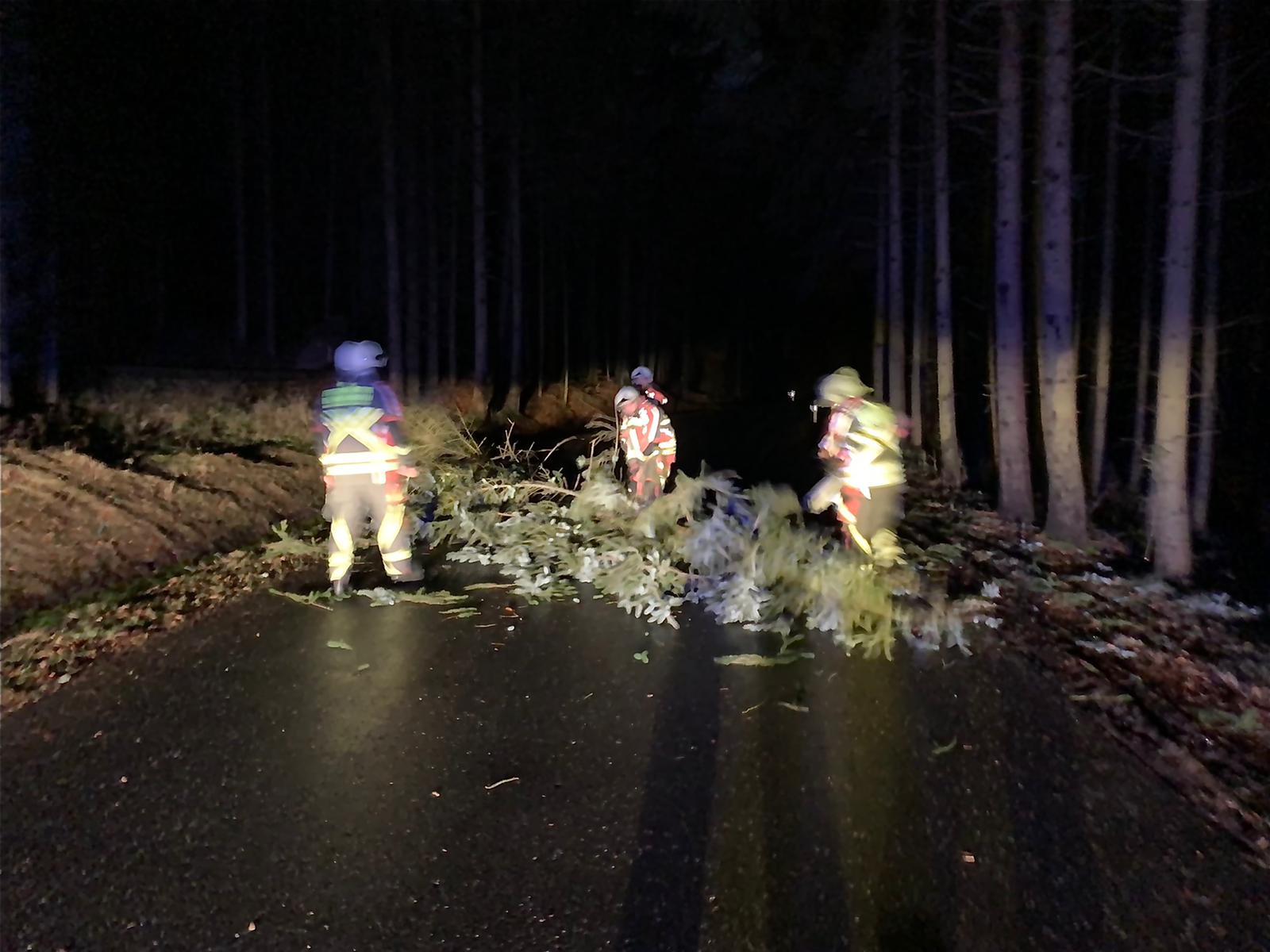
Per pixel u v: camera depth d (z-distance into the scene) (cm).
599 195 2594
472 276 2611
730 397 3928
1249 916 357
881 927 345
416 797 429
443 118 2130
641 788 441
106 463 938
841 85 1772
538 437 2080
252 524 930
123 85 1839
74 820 404
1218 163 1130
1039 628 688
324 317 2492
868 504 739
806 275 2186
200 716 509
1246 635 717
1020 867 384
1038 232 1033
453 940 334
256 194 2475
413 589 747
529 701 537
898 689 566
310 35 2158
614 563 785
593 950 331
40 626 615
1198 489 1197
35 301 1289
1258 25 1106
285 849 387
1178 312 822
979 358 2147
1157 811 430
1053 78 919
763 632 665
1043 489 1424
